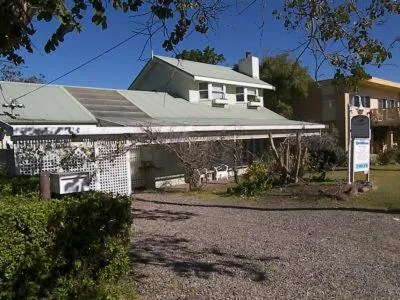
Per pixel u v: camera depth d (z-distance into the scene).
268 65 33.59
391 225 10.36
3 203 5.18
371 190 15.62
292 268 7.10
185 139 18.62
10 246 4.86
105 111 19.88
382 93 39.44
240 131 22.16
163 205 14.09
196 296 5.92
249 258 7.68
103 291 5.41
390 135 37.03
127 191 16.09
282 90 33.66
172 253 7.98
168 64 27.33
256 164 19.56
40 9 5.38
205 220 11.32
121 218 5.87
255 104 30.30
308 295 5.98
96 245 5.57
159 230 10.02
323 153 23.53
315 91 33.41
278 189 15.86
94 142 15.37
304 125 26.48
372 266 7.21
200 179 18.55
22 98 18.50
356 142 15.91
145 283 6.34
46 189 6.91
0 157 14.50
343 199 13.83
